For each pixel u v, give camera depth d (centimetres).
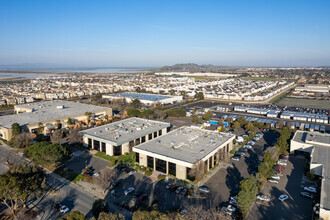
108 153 8856
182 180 6956
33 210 5541
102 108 15500
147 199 6016
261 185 6712
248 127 12188
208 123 13450
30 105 16012
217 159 8119
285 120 14975
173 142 8375
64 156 7631
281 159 8400
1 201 5272
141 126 10775
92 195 6225
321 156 7762
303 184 6850
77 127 12156
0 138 10938
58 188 6544
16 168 5638
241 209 5331
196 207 5688
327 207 4997
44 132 11519
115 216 4269
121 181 6950
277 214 5475
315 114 15925
